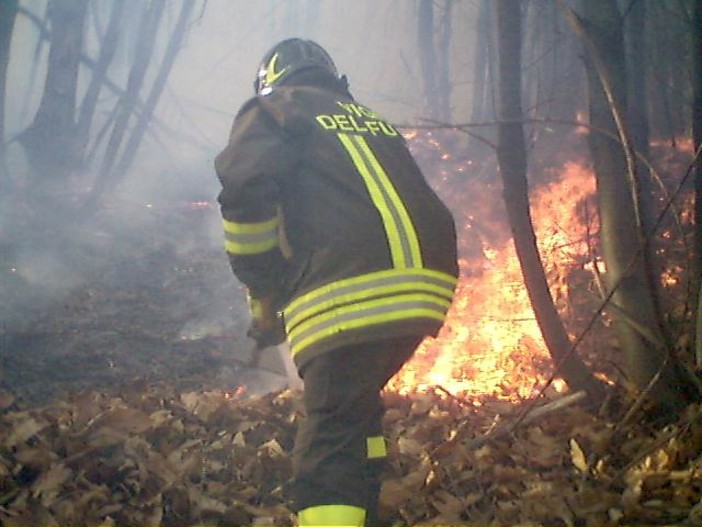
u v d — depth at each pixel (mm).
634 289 4520
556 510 3568
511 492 3785
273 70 3340
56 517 3336
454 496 3760
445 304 2912
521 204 4789
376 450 2979
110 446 3773
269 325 3133
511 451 4113
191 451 3977
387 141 3111
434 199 3037
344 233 2824
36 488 3451
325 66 3338
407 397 4980
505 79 4773
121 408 4137
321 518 2801
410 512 3621
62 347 6504
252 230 2869
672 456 3951
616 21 4645
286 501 3678
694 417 3959
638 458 3834
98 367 6258
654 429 4332
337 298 2793
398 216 2859
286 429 4371
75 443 3721
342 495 2812
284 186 2961
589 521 3527
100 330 6879
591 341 6219
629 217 4551
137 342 6750
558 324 4711
